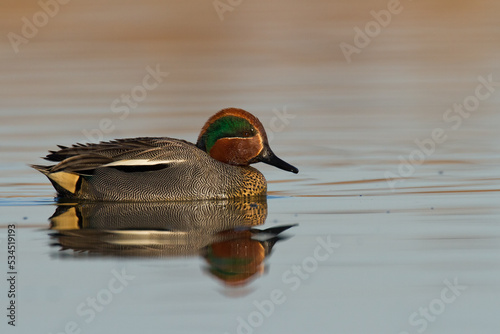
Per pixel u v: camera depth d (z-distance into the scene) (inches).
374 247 422.0
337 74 1023.6
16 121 793.6
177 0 1298.0
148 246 425.4
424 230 453.4
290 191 577.0
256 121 573.3
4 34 1153.4
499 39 1186.6
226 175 555.2
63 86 948.0
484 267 387.2
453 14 1387.8
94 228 464.1
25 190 581.6
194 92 926.4
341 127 776.3
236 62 1089.4
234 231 456.8
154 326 326.3
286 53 1133.7
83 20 1248.8
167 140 560.1
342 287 370.0
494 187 564.7
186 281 373.4
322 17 1315.2
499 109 836.0
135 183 543.8
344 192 564.4
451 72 1008.2
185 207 528.1
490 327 328.8
